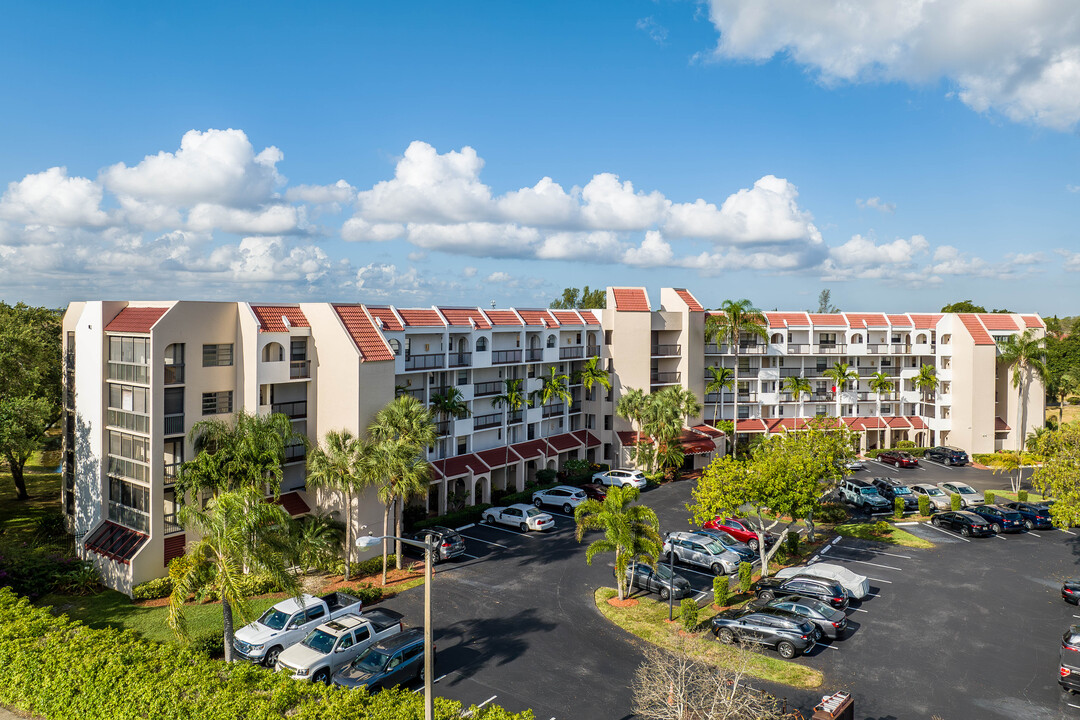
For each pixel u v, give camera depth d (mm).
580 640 29859
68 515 43250
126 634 24594
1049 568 39219
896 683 25984
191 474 32562
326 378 41562
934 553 41938
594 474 60750
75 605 33469
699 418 68250
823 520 49031
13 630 24344
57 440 57625
